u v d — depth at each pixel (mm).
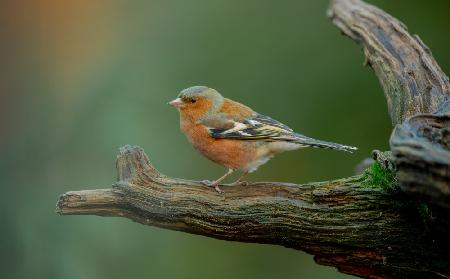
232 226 7023
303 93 14477
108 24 15688
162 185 7199
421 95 8281
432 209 5723
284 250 14094
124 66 14836
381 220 6543
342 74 14320
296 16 14680
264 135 8789
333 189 6781
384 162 6516
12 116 14672
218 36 14875
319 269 14039
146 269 13094
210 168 14172
